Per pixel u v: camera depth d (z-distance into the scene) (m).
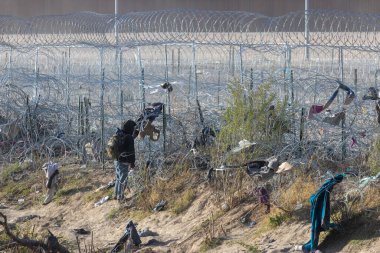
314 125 44.88
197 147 48.03
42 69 77.81
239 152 43.91
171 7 150.75
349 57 76.12
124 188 47.34
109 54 87.81
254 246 37.84
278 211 40.16
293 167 42.84
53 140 55.50
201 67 78.94
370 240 35.09
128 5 153.50
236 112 44.75
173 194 46.25
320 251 35.72
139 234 42.47
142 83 52.94
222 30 62.62
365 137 44.06
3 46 68.19
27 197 51.88
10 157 55.75
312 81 55.12
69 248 41.59
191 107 51.09
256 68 68.62
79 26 65.62
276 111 44.78
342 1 138.50
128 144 46.72
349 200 38.12
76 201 49.44
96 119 54.81
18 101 58.09
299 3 145.88
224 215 42.03
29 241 35.69
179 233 42.12
